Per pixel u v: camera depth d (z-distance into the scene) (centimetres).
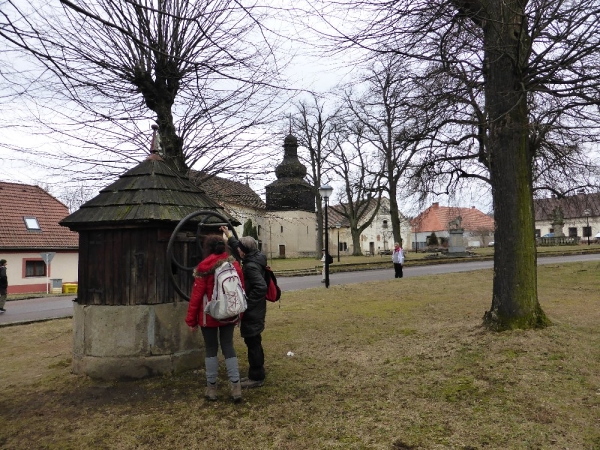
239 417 410
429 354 569
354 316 921
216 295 436
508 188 636
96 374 527
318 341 707
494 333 613
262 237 5606
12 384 541
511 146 635
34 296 2250
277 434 373
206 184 941
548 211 1616
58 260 2998
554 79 604
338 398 448
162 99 780
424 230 7369
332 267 2886
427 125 877
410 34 613
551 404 398
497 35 588
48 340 854
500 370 482
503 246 638
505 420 374
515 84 620
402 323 812
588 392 419
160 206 530
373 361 571
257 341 499
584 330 618
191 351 554
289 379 516
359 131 2830
